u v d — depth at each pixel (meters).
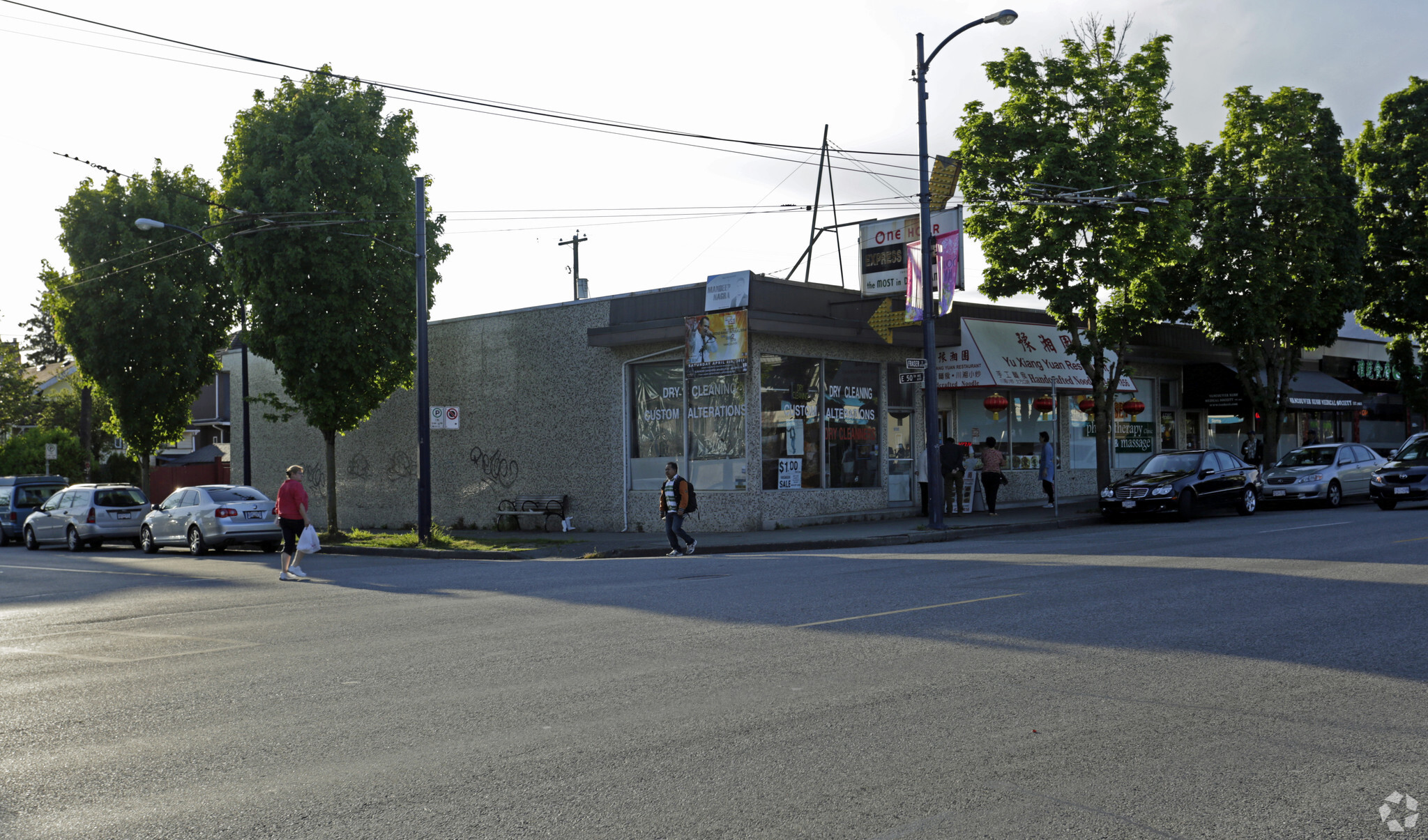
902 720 6.43
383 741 6.23
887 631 9.51
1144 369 33.69
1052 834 4.55
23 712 7.24
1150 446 34.22
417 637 9.99
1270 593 11.27
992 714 6.53
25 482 34.03
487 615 11.39
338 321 26.06
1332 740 5.88
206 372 33.66
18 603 14.56
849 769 5.49
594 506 26.27
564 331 27.00
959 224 22.89
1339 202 32.16
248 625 11.34
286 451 35.91
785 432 24.20
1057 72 25.77
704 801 5.04
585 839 4.58
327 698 7.43
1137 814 4.78
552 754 5.88
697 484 24.44
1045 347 29.42
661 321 24.48
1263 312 30.95
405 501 31.50
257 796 5.25
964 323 27.66
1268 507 30.02
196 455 46.22
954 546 19.53
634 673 7.95
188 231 26.11
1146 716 6.43
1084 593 11.60
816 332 24.02
